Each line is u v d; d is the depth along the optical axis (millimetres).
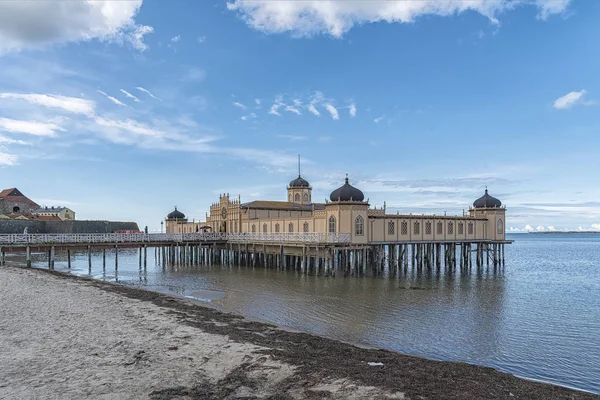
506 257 93188
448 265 59156
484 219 63000
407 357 16844
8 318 21766
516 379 14500
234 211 69812
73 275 43344
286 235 53031
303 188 78062
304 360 15547
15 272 42688
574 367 18000
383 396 12367
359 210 49219
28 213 119688
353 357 16391
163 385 13125
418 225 55719
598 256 96938
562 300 33344
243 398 12242
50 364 14922
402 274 49688
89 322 21047
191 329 19891
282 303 30484
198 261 64250
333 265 49938
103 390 12719
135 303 26641
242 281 42438
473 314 27594
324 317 26156
